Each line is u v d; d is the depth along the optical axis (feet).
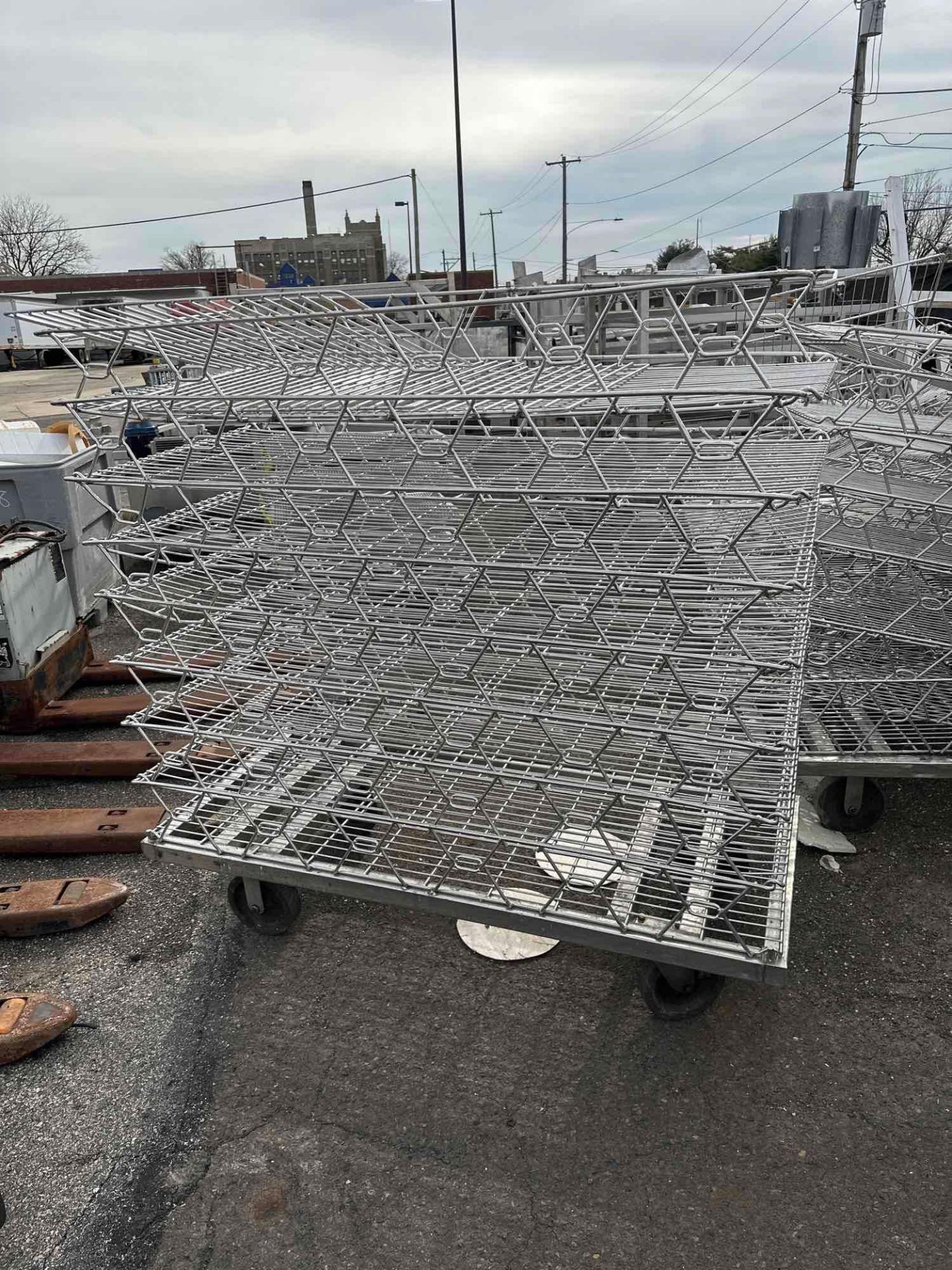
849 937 11.03
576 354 13.29
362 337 13.12
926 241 88.28
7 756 15.07
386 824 11.86
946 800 13.84
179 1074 9.30
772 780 9.85
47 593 16.94
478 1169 8.16
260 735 11.42
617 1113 8.71
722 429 13.53
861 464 14.61
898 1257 7.27
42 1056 9.55
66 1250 7.54
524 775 9.21
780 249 23.99
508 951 10.93
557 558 11.23
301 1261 7.38
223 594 11.61
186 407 9.93
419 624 10.56
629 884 9.61
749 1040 9.56
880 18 69.26
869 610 14.34
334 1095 9.00
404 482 9.56
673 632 10.75
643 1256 7.33
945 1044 9.43
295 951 11.09
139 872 12.73
